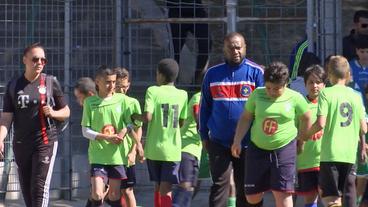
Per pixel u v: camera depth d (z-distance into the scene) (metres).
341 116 26.56
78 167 34.75
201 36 36.22
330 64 26.92
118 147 28.38
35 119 26.14
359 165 28.75
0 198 34.09
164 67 29.50
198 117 27.72
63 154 34.59
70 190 34.41
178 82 36.16
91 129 28.50
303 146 27.36
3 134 26.19
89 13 36.50
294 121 24.88
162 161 29.25
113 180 28.55
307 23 33.22
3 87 35.97
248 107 24.84
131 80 36.38
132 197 29.69
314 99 28.20
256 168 24.83
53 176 34.59
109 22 36.44
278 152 24.61
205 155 32.56
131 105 28.67
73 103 35.06
